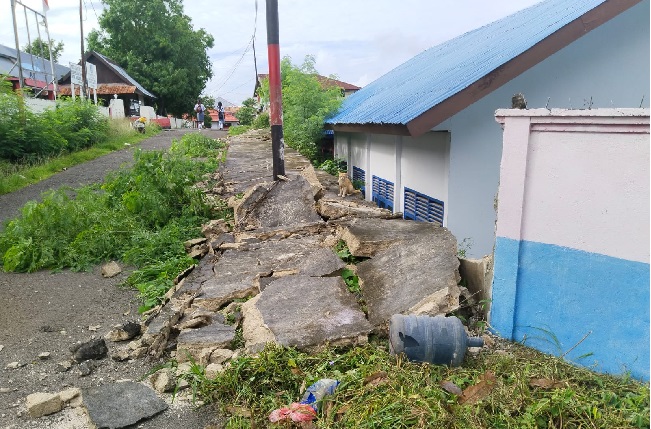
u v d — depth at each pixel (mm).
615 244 3076
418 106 5832
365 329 3484
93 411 2932
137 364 3617
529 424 2496
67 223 6523
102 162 14141
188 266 5422
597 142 3072
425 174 6961
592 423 2510
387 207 8867
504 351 3479
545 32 5750
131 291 5199
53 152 13773
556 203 3336
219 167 10875
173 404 3053
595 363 3232
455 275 4031
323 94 12242
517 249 3568
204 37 41031
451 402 2639
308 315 3682
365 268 4414
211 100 50219
